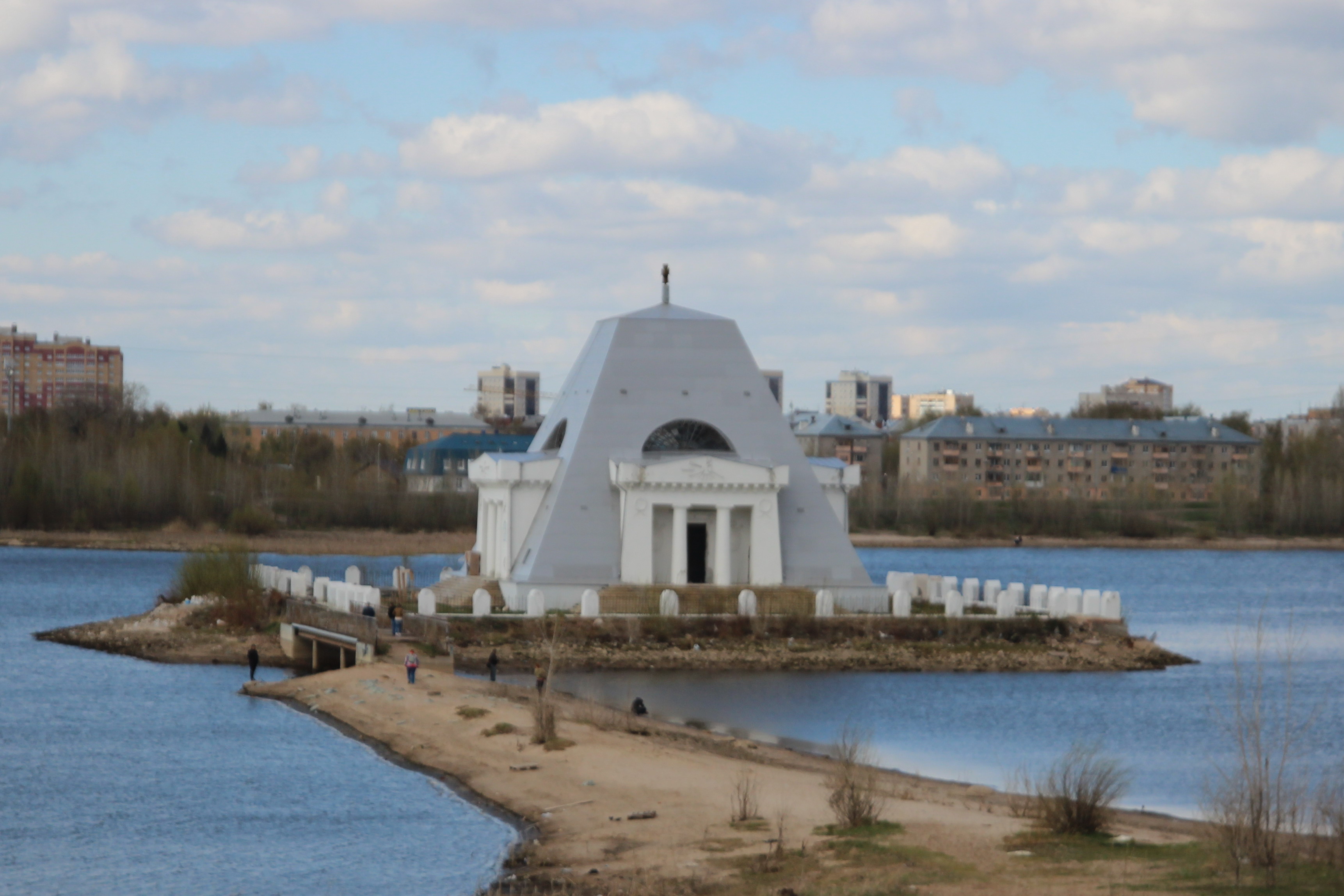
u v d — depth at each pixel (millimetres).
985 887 34094
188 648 85750
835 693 70688
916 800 46375
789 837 40938
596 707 61531
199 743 58812
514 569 89438
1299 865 34781
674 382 91062
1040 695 71438
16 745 58312
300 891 39469
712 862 38844
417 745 57031
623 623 79625
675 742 56156
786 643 79750
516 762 52812
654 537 88375
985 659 79625
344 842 44062
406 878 40469
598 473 88688
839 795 43000
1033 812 43406
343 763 54906
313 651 80125
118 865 42344
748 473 87250
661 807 45781
